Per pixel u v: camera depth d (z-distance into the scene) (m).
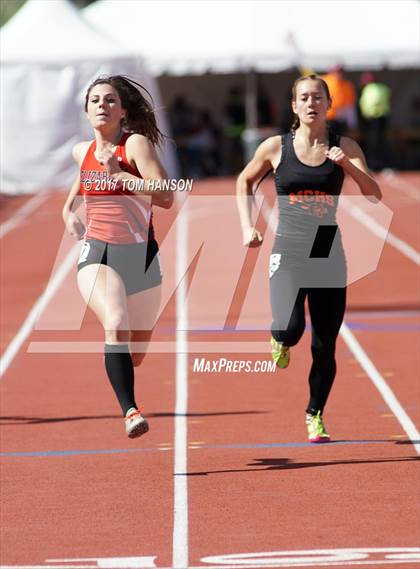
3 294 36.22
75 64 64.44
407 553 13.27
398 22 70.44
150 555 13.47
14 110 64.75
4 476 17.31
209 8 71.50
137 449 18.70
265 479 16.77
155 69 69.69
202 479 16.88
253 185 18.11
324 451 18.28
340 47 69.25
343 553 13.31
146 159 16.42
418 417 20.44
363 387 22.94
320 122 17.34
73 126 65.06
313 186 17.38
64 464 17.92
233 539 14.02
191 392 22.94
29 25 65.62
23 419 21.02
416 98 75.94
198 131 72.00
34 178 65.06
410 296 34.25
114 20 72.38
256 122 70.56
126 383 16.38
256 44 69.19
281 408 21.38
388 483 16.39
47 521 15.03
